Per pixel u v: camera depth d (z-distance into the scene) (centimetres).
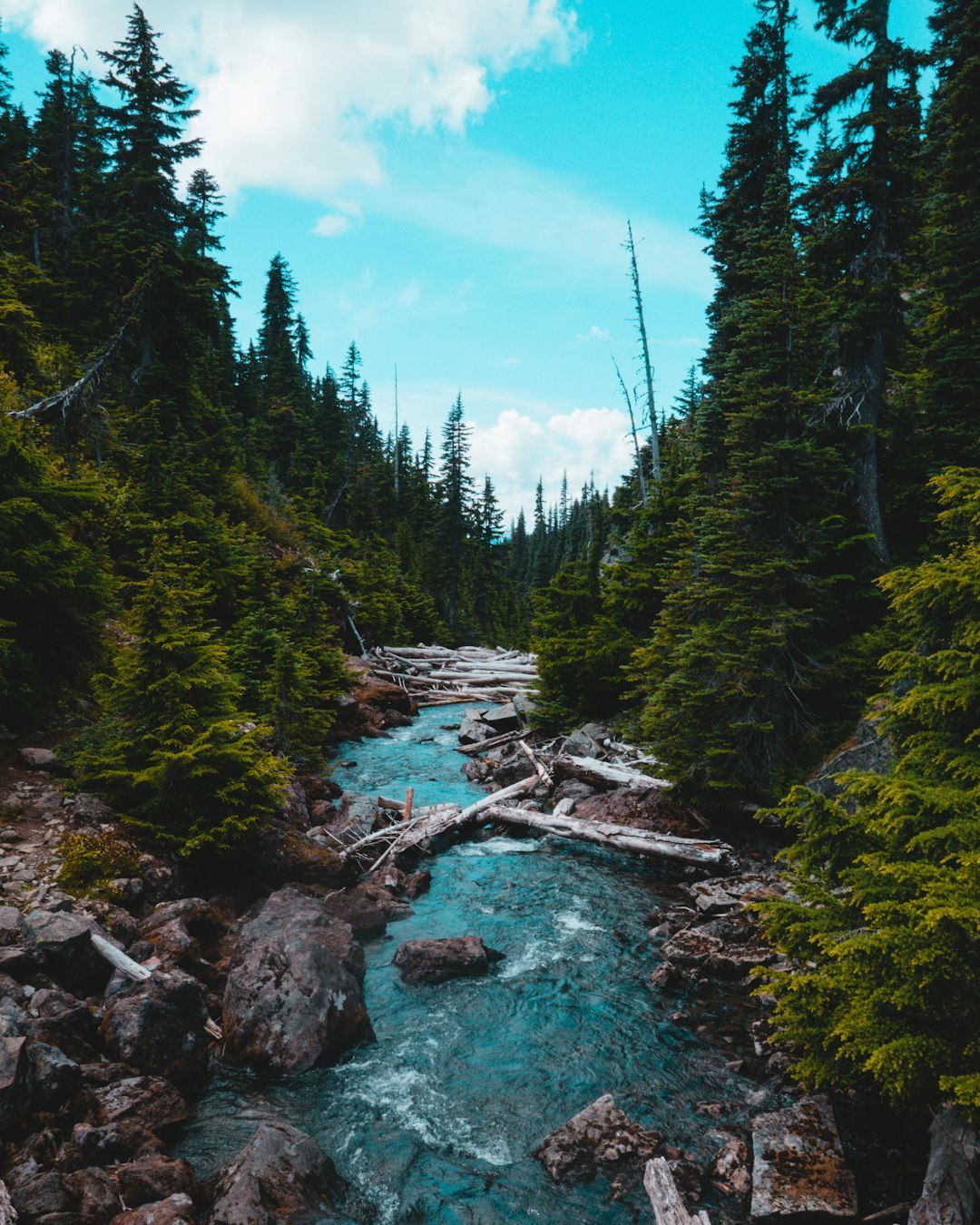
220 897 1120
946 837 596
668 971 1044
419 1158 689
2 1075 590
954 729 722
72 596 1435
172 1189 575
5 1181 534
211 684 1180
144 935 909
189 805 1142
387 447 9712
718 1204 622
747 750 1620
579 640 2411
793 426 1623
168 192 3127
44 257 3309
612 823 1647
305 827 1491
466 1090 798
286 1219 571
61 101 3881
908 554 1841
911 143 1752
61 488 1331
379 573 4950
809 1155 655
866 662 1556
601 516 4688
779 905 705
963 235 1705
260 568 2709
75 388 2202
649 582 2258
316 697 2188
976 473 733
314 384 8212
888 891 627
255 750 1192
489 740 2564
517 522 13438
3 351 2095
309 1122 738
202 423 3550
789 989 661
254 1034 823
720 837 1586
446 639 5691
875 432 1797
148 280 2792
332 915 1091
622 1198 635
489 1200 636
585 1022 939
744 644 1560
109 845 1007
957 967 535
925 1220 539
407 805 1692
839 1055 637
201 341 4425
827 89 1775
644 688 1869
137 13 3000
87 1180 552
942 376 1852
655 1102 775
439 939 1104
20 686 1253
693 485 2292
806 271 1917
